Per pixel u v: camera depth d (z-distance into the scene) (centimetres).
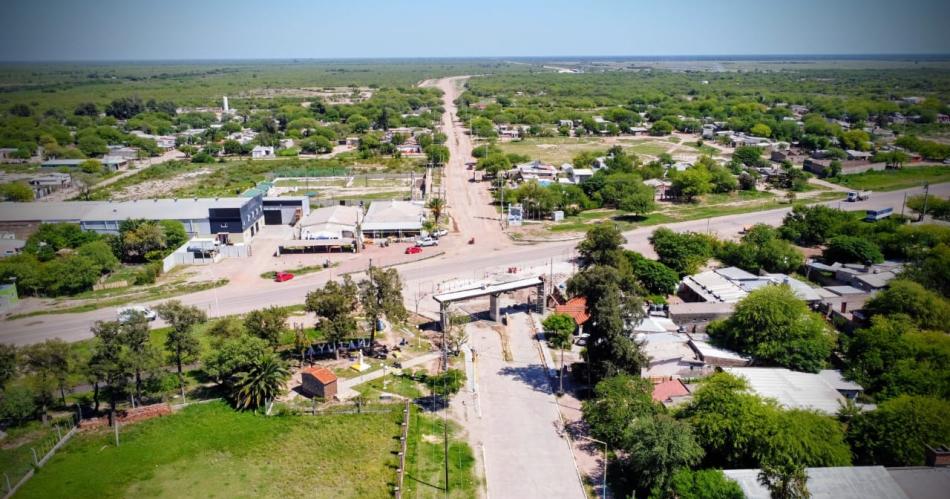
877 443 6062
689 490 5538
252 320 8488
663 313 9844
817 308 10181
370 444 6862
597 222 16025
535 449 6825
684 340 8856
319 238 14012
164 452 6656
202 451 6681
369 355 9044
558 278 12025
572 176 19825
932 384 7131
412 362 8825
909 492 5344
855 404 7019
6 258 11950
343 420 7331
